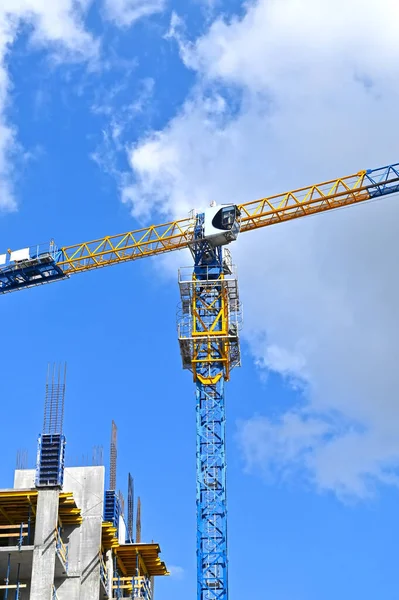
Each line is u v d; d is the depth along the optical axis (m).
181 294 117.56
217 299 116.94
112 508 92.75
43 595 71.69
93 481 82.44
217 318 115.81
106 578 82.88
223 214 118.31
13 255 124.56
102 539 82.75
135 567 89.88
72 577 78.19
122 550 87.75
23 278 126.12
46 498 75.00
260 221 122.38
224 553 103.88
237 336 114.50
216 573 103.06
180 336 114.62
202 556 103.81
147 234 123.50
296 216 121.12
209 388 113.50
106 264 124.94
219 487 107.38
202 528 105.06
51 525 74.12
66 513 78.38
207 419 111.62
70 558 78.88
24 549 73.38
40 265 123.50
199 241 119.94
